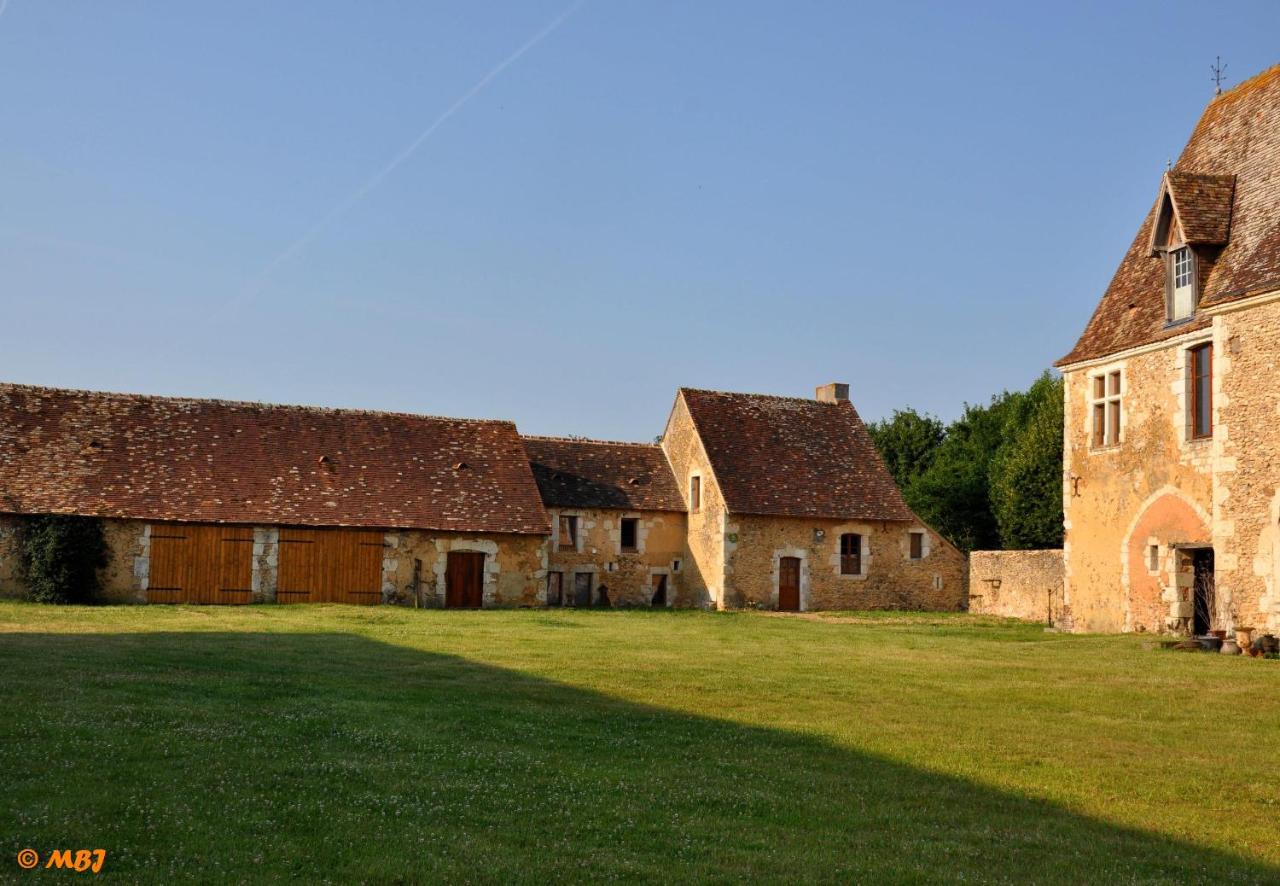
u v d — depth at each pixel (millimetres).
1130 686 13812
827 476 34938
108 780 7426
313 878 5832
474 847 6469
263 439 30594
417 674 13656
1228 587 18156
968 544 45000
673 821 7242
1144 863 6707
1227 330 18406
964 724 11055
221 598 27453
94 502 26688
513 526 30469
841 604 33500
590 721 10719
